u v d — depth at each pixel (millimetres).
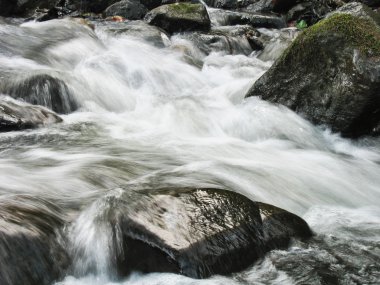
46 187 5008
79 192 5035
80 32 12750
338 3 18875
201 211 4176
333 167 6895
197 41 14758
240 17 18594
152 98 9844
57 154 6250
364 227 4969
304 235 4547
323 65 8125
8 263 3502
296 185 5914
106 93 9445
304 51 8359
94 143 6848
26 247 3672
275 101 8656
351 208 5645
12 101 7707
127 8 17297
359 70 7684
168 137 7508
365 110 7738
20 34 11609
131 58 11742
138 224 3926
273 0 20750
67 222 4230
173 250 3752
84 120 8000
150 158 6305
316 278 3896
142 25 14742
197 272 3760
